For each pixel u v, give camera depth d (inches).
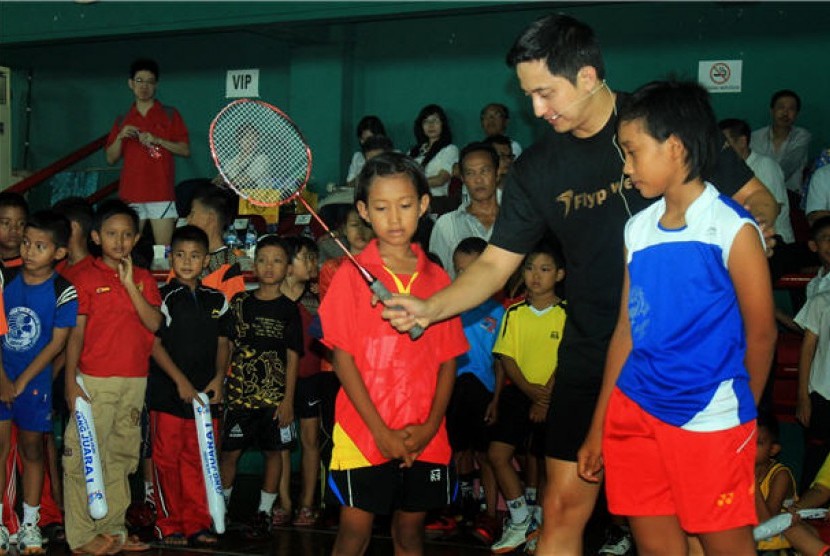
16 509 224.7
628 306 116.8
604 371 123.0
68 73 450.3
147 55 435.2
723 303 111.5
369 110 393.1
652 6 357.7
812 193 274.4
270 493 222.1
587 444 123.7
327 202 305.4
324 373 230.8
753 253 109.4
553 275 216.5
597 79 120.3
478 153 247.1
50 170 362.0
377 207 146.6
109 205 211.6
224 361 224.8
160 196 338.6
